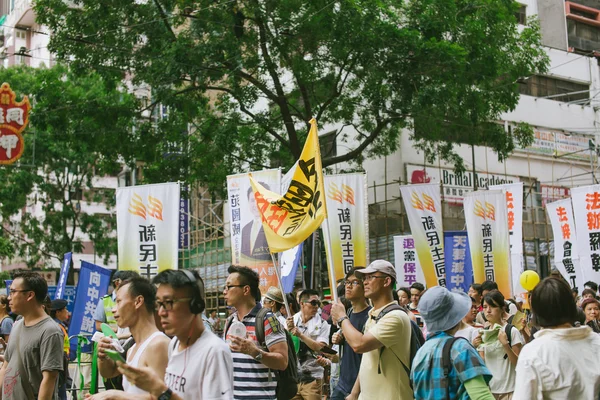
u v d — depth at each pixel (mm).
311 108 20516
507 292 14422
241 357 6000
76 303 11375
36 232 32688
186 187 19922
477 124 20188
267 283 11867
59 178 33469
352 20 17016
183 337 4148
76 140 19000
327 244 6738
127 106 18969
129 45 17922
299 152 19297
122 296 4648
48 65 42656
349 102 19812
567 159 29828
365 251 13789
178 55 17078
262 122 19312
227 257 25234
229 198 12367
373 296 6000
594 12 35000
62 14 18172
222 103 20547
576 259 15086
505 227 14602
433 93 17531
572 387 3969
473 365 4488
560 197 28703
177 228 12250
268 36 18234
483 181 26766
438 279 14859
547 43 32375
